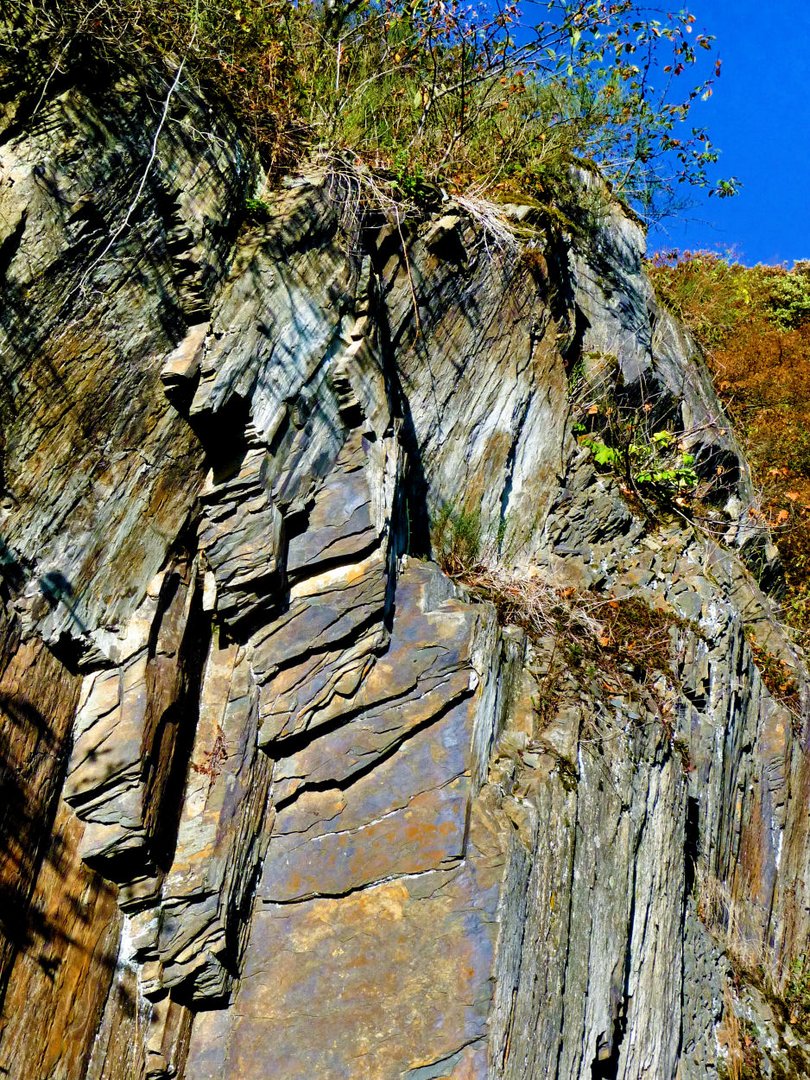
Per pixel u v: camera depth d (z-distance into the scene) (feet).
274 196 13.57
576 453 20.18
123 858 11.28
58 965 10.62
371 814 12.23
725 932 20.34
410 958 11.30
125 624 11.79
